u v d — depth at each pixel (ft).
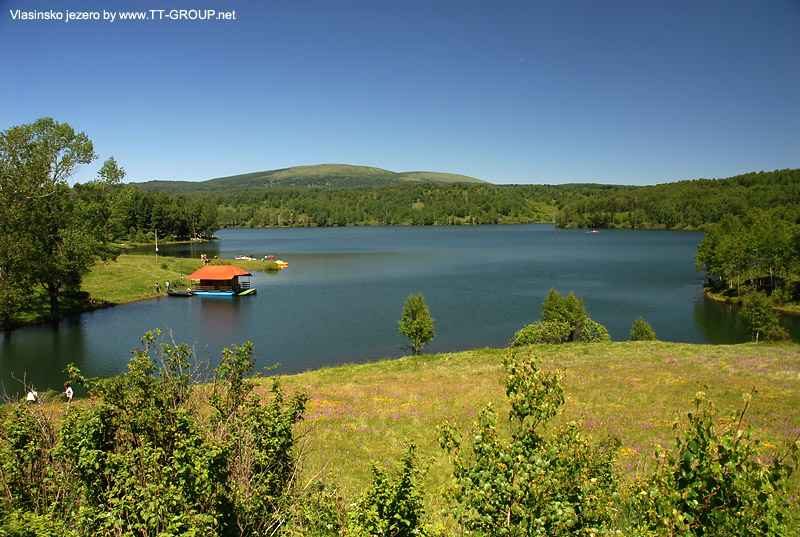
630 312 200.75
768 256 224.12
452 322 178.81
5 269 158.61
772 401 57.88
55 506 21.25
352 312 196.65
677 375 77.56
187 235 643.45
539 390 17.37
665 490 15.97
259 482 23.21
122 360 127.13
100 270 256.73
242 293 239.09
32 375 113.09
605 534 17.03
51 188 169.89
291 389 74.38
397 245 567.59
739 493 14.69
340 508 24.03
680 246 510.58
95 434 22.18
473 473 16.83
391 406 61.52
